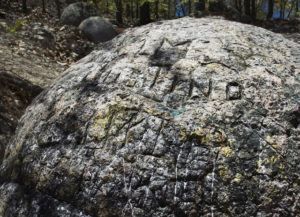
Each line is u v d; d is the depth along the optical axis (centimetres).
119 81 219
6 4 1034
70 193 188
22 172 215
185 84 205
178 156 176
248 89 195
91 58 275
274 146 173
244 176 166
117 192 176
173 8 1673
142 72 220
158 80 212
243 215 159
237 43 232
